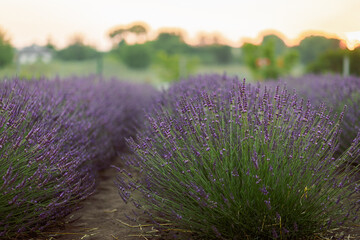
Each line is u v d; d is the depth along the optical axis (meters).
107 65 29.14
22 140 2.45
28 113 2.90
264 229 2.23
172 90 4.51
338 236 2.35
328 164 2.34
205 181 2.37
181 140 2.58
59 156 2.81
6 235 2.32
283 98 2.57
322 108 2.58
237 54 38.19
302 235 2.29
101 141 4.45
